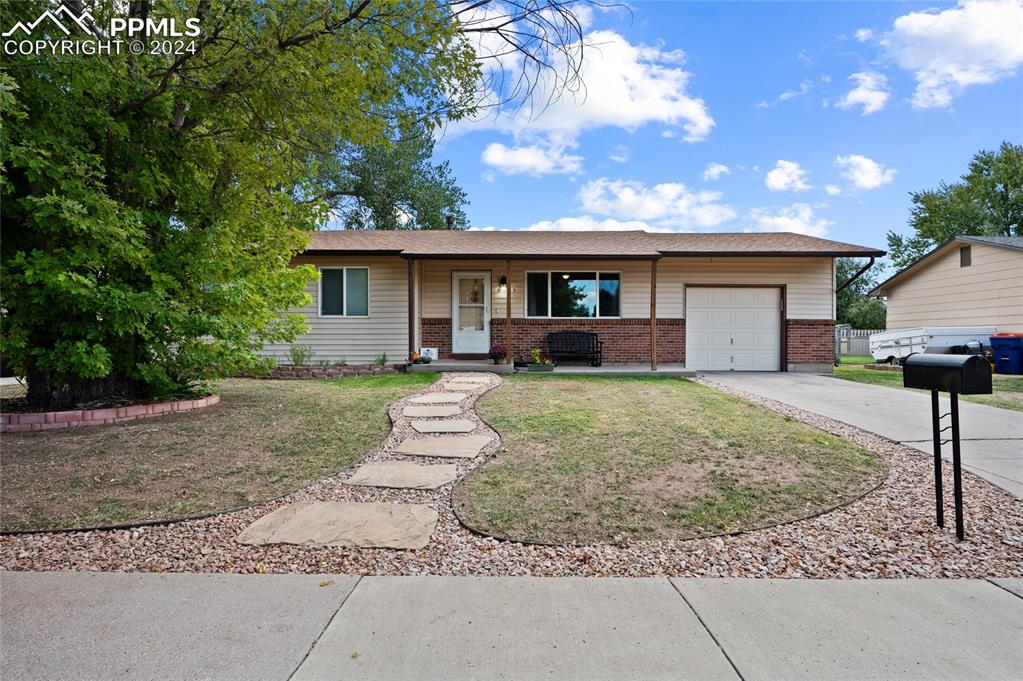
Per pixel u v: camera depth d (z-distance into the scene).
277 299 8.34
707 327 13.17
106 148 6.28
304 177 8.03
